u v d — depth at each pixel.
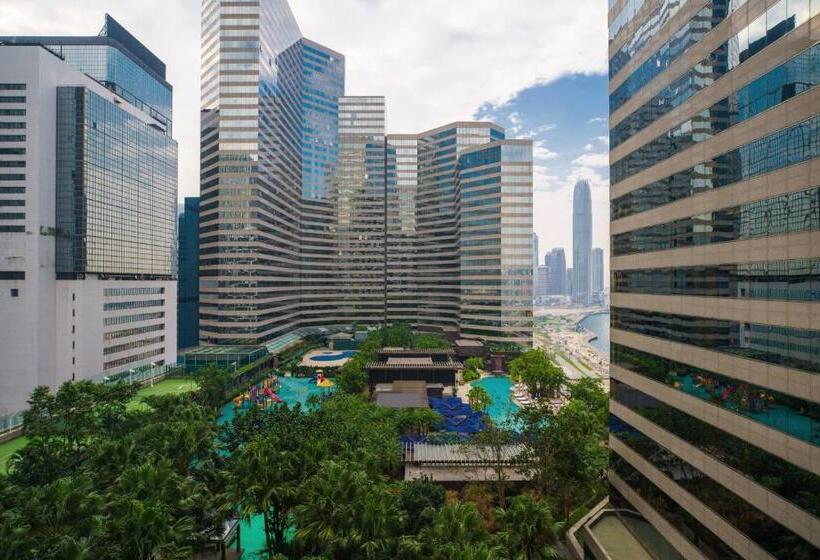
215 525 35.44
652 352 30.67
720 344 23.91
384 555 28.28
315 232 185.00
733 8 23.12
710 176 24.92
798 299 19.00
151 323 111.31
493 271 129.25
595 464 42.75
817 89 18.19
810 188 18.55
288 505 35.66
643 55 32.25
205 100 137.38
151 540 26.81
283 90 152.62
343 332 164.50
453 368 94.69
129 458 36.81
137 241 106.50
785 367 19.61
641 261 32.38
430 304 177.00
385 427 51.50
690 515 26.20
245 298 128.12
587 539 33.28
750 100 21.92
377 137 194.50
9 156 80.50
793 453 19.09
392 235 190.00
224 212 128.00
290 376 110.50
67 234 86.56
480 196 132.38
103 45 135.62
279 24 148.88
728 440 23.17
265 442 37.59
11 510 27.59
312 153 186.62
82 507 27.16
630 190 34.06
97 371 92.56
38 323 80.81
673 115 28.47
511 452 49.09
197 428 41.25
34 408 46.81
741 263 22.47
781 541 19.69
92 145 90.19
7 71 81.19
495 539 28.77
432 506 34.34
